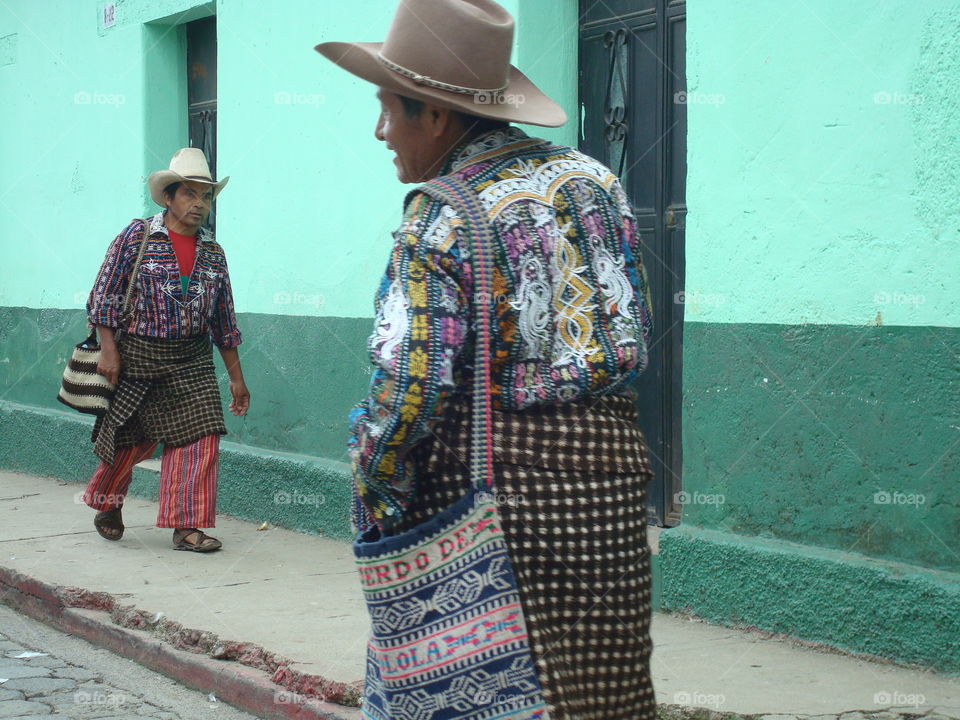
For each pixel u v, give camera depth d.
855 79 4.21
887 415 4.15
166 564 5.77
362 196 6.41
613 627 2.14
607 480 2.13
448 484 2.13
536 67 5.50
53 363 9.12
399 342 2.02
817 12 4.32
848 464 4.28
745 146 4.58
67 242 8.96
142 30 8.09
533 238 2.12
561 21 5.60
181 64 8.30
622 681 2.15
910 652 4.02
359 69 2.27
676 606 4.77
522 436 2.10
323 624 4.64
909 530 4.11
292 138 6.89
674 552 4.75
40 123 9.23
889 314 4.13
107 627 4.89
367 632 4.53
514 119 2.21
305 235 6.82
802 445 4.42
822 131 4.32
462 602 2.09
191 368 6.05
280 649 4.28
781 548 4.43
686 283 4.84
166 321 5.92
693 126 4.78
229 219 7.45
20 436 9.30
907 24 4.04
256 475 6.98
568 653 2.11
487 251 2.07
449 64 2.22
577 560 2.11
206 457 6.04
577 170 2.22
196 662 4.38
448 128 2.28
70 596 5.18
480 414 2.08
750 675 3.96
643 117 5.42
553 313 2.12
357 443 2.11
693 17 4.76
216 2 7.46
